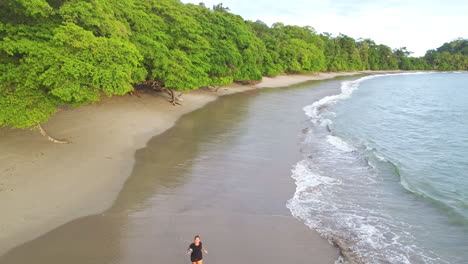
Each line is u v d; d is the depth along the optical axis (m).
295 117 30.19
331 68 98.50
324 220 11.95
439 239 11.02
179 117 27.22
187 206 12.31
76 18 19.62
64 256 9.03
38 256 8.97
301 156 18.98
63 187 12.83
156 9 32.88
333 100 43.84
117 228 10.54
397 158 19.78
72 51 17.06
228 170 16.11
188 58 31.97
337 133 24.89
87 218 11.01
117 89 19.02
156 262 9.05
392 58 148.62
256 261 9.41
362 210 12.86
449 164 19.17
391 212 12.80
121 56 18.83
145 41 27.03
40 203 11.55
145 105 28.53
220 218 11.60
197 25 35.38
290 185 14.84
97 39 18.09
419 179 16.52
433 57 172.00
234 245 10.10
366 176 16.36
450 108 41.69
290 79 69.12
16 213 10.78
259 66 59.25
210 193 13.52
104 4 21.95
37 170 13.85
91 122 21.50
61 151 16.17
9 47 14.59
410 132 27.39
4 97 14.65
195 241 8.80
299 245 10.29
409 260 9.80
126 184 13.78
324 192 14.30
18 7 16.12
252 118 28.59
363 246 10.43
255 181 15.02
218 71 38.22
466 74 143.88
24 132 17.75
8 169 13.56
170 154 17.86
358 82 79.19
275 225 11.38
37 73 15.47
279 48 72.88
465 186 15.85
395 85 75.88
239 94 43.44
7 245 9.31
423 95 56.53
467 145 23.52
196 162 16.91
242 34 47.47
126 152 17.50
